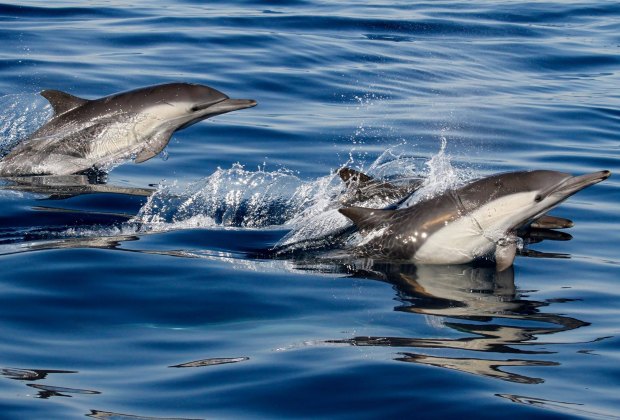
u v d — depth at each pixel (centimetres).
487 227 1085
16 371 765
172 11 2398
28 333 845
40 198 1291
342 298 957
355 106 1827
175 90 1492
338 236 1160
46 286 953
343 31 2345
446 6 2702
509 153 1602
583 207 1317
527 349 834
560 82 2083
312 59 2086
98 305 916
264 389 741
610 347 841
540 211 1093
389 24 2439
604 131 1742
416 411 711
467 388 748
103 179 1398
